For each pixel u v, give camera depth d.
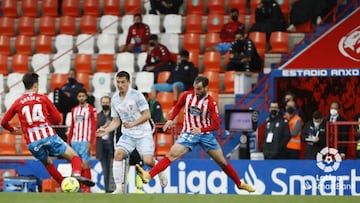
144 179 41.09
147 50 69.19
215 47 67.62
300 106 67.62
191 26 71.38
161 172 43.56
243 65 63.62
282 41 66.31
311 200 33.59
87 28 74.38
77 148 53.72
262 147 54.75
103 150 54.25
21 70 72.00
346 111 67.19
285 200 33.41
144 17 72.12
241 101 60.94
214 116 42.06
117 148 43.06
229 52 64.75
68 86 63.88
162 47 67.00
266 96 60.88
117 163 42.91
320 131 52.66
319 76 61.72
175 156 41.94
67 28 75.00
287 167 51.47
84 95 53.72
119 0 75.38
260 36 66.81
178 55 69.00
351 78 66.75
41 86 69.12
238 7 72.00
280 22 67.44
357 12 65.50
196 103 42.12
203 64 66.75
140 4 75.19
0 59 72.38
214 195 34.66
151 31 71.69
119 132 50.38
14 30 76.62
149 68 66.62
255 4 71.94
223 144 58.06
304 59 62.44
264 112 60.41
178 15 71.69
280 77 63.72
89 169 53.97
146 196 34.22
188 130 42.34
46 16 75.94
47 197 33.84
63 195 34.38
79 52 72.19
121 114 42.84
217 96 62.44
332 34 64.06
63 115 61.50
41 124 40.12
